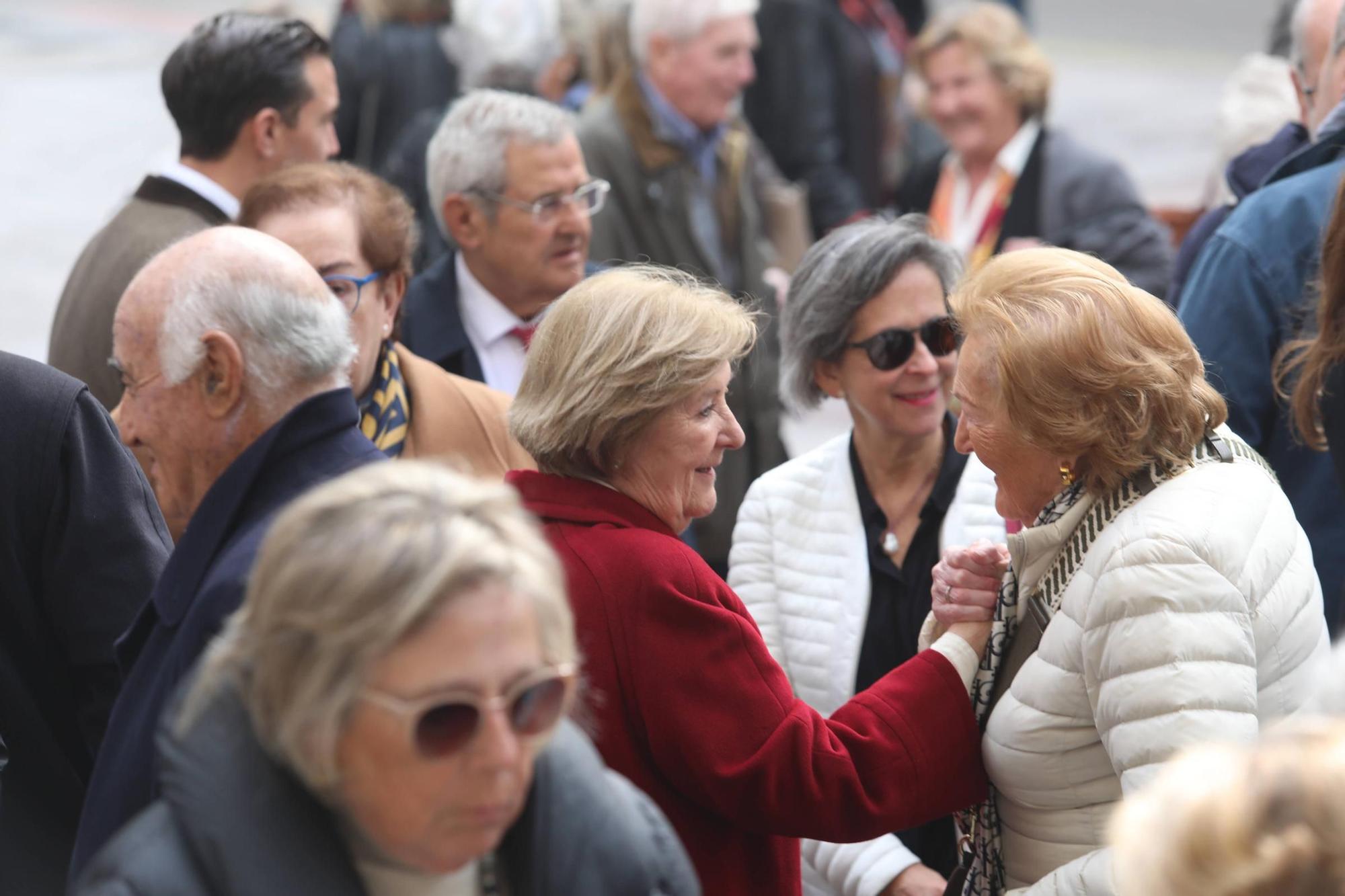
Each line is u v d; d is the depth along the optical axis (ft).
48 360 13.35
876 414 10.98
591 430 8.48
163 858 5.55
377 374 11.63
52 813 9.71
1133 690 7.61
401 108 25.81
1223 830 4.73
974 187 22.43
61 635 9.54
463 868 5.93
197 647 7.22
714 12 18.72
